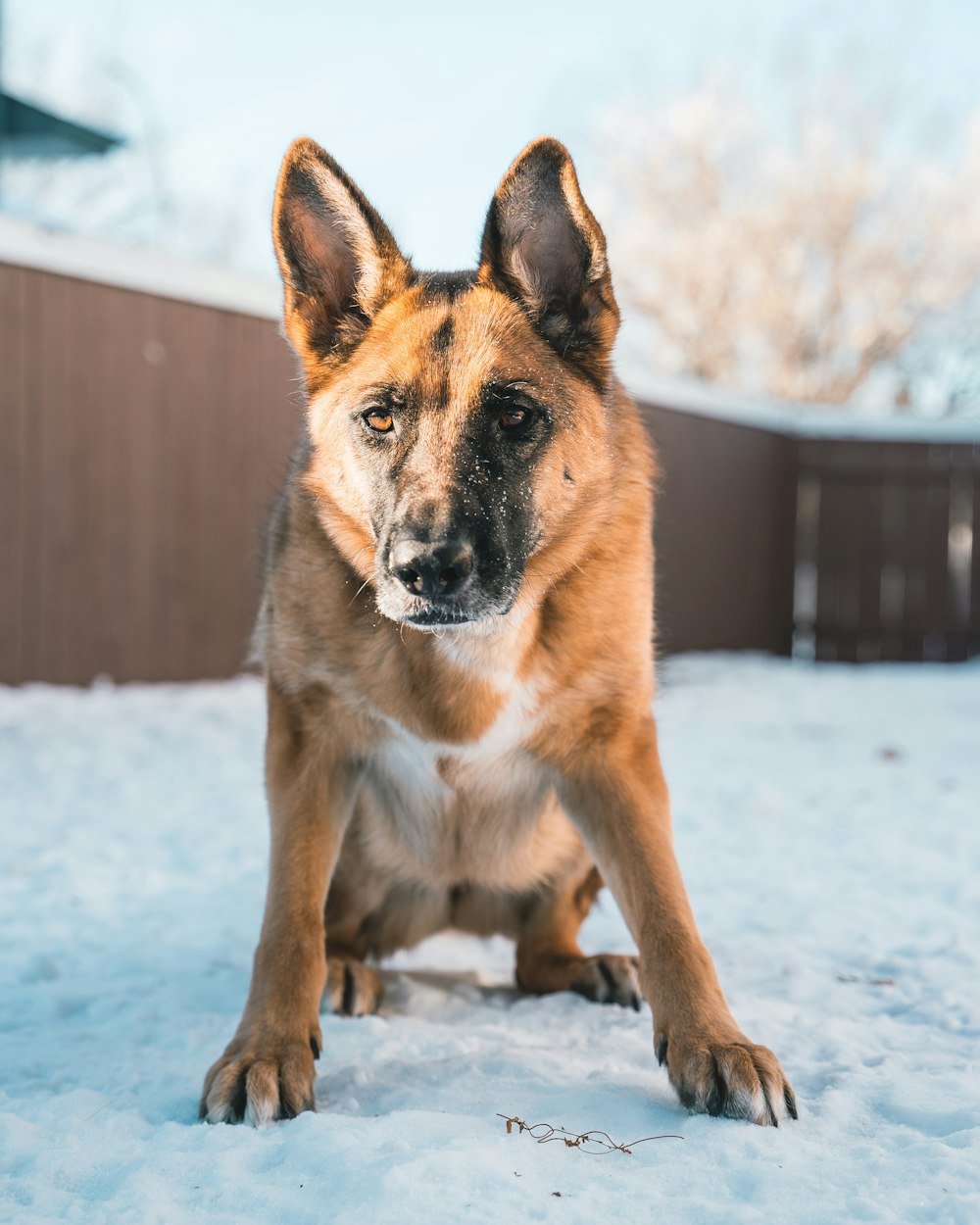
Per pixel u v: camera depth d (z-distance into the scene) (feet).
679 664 44.45
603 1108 8.48
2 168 50.83
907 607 51.42
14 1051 10.12
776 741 29.35
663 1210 6.87
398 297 10.96
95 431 31.37
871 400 90.63
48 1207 7.07
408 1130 7.83
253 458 35.12
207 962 12.87
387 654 10.30
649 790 10.41
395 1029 10.73
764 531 50.72
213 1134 7.94
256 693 32.81
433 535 9.60
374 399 10.42
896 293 87.56
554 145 10.67
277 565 10.96
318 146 11.02
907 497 51.29
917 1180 7.27
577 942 14.29
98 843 18.02
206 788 21.95
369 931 12.68
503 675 10.37
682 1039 8.74
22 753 23.88
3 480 29.48
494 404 10.34
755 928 14.44
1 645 29.63
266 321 35.27
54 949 13.30
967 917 14.80
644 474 11.50
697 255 89.86
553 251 10.91
